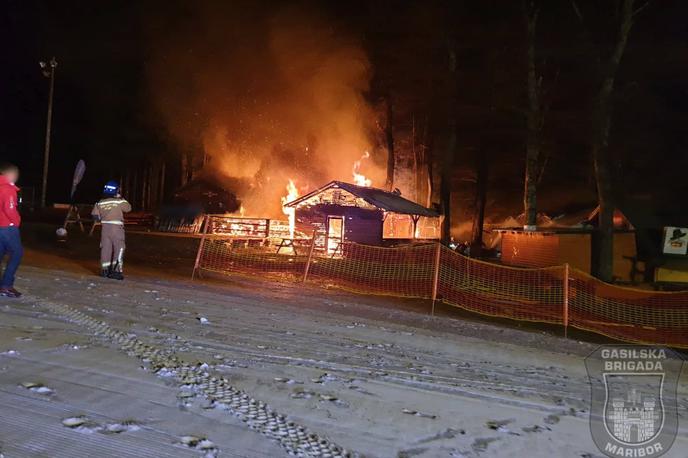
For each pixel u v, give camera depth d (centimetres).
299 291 1447
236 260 1842
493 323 1362
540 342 1041
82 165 1864
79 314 787
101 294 983
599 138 2127
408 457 421
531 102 2578
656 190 3522
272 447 409
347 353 732
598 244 2064
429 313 1355
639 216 2375
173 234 2930
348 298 1412
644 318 1419
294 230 2873
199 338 722
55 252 1977
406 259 1680
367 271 1702
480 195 3709
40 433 384
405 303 1487
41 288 978
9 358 539
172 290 1149
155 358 596
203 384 526
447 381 646
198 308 951
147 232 3095
